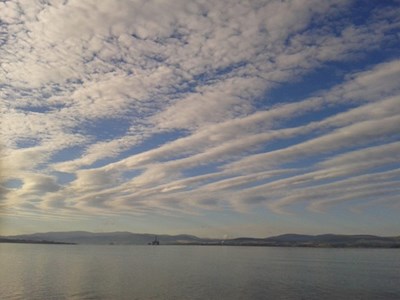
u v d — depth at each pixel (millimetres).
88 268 124312
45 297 68000
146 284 83938
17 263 144250
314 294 72312
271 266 138625
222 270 120438
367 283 87625
